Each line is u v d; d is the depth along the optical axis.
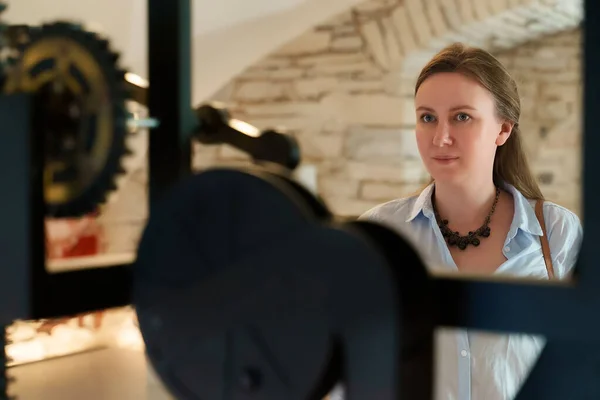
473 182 1.22
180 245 0.46
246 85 3.59
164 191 0.55
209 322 0.45
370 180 3.44
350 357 0.40
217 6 3.31
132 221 1.77
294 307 0.42
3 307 0.51
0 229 0.51
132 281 0.49
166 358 0.46
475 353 1.15
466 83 1.18
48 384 1.82
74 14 2.19
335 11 3.43
